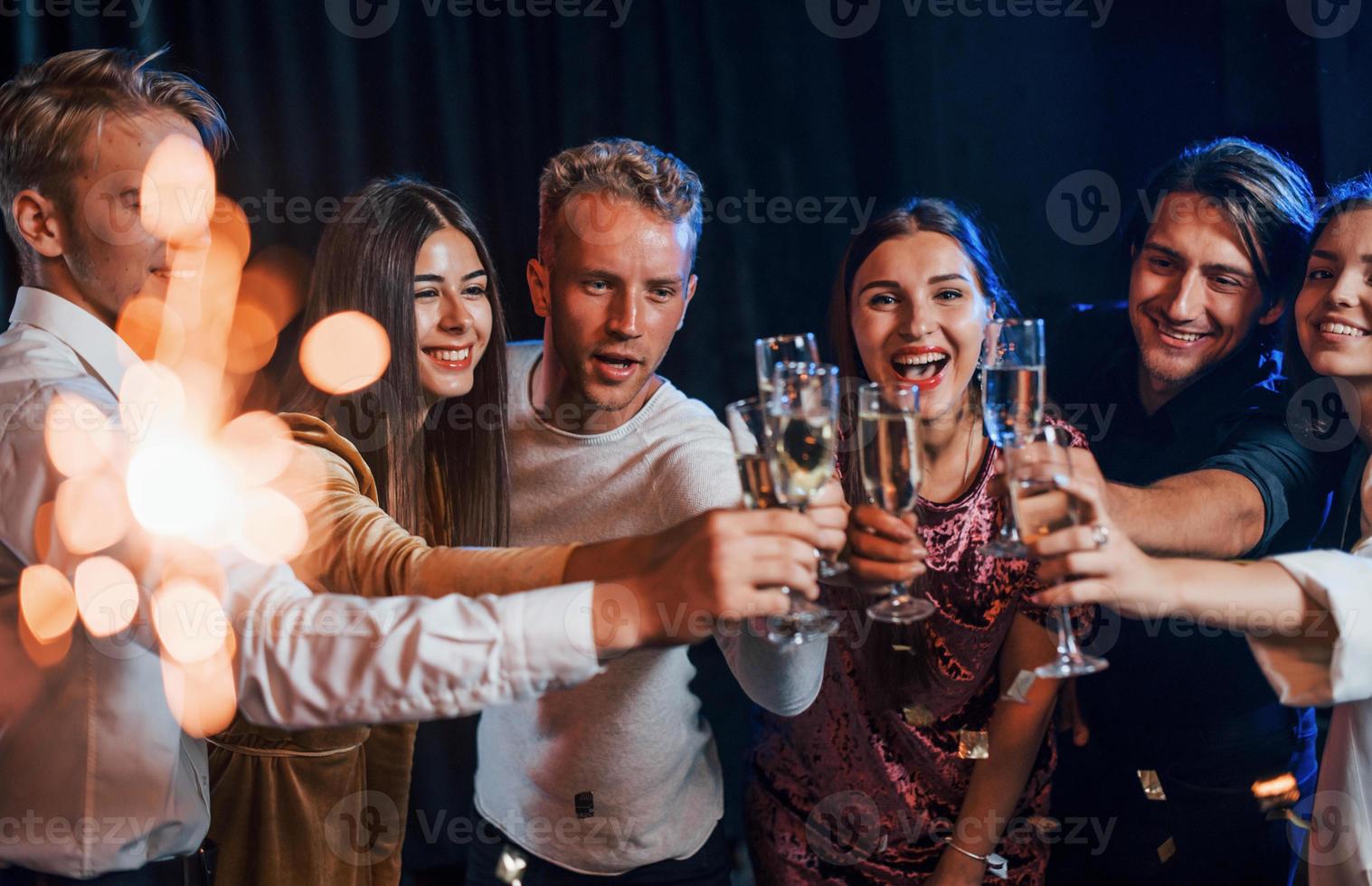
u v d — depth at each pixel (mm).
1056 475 1264
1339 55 3078
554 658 1204
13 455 1271
